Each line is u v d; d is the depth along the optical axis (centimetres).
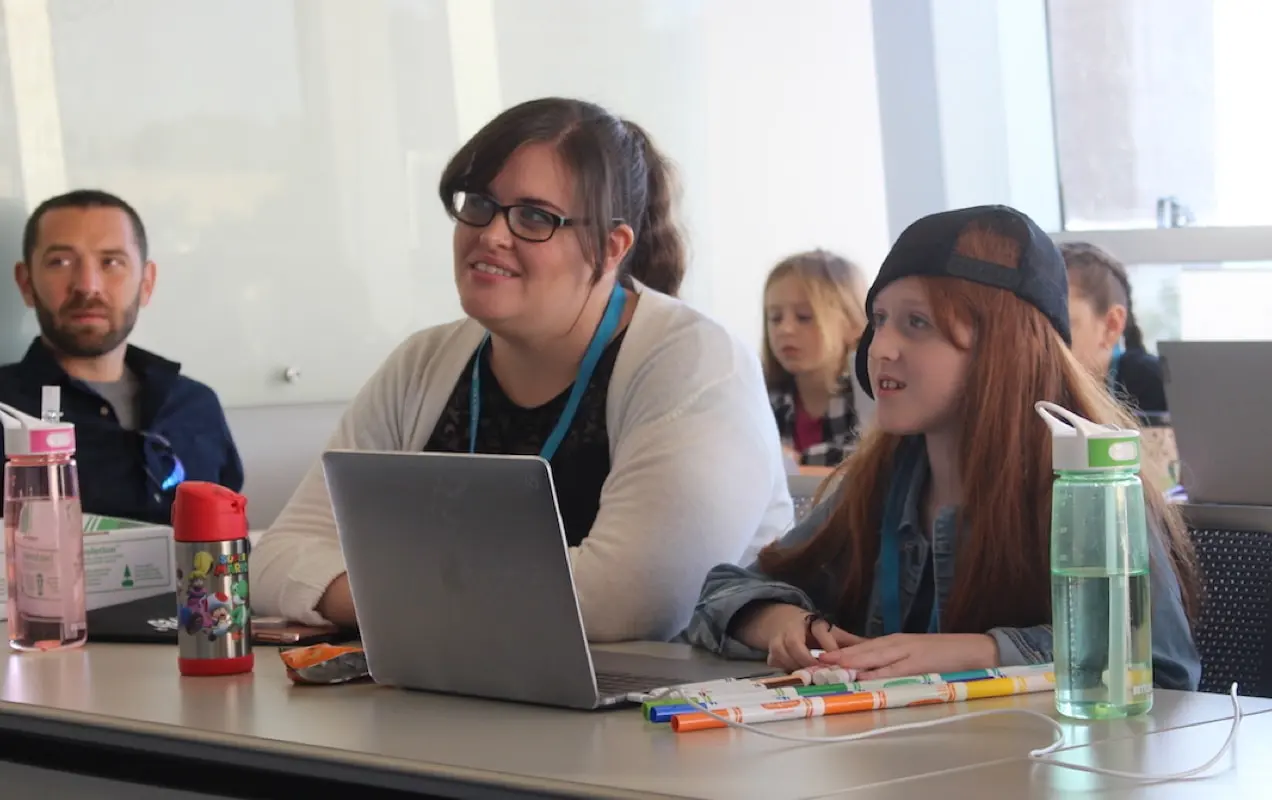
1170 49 370
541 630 133
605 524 182
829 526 174
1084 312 322
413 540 140
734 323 406
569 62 370
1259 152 361
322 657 151
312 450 333
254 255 324
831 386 393
